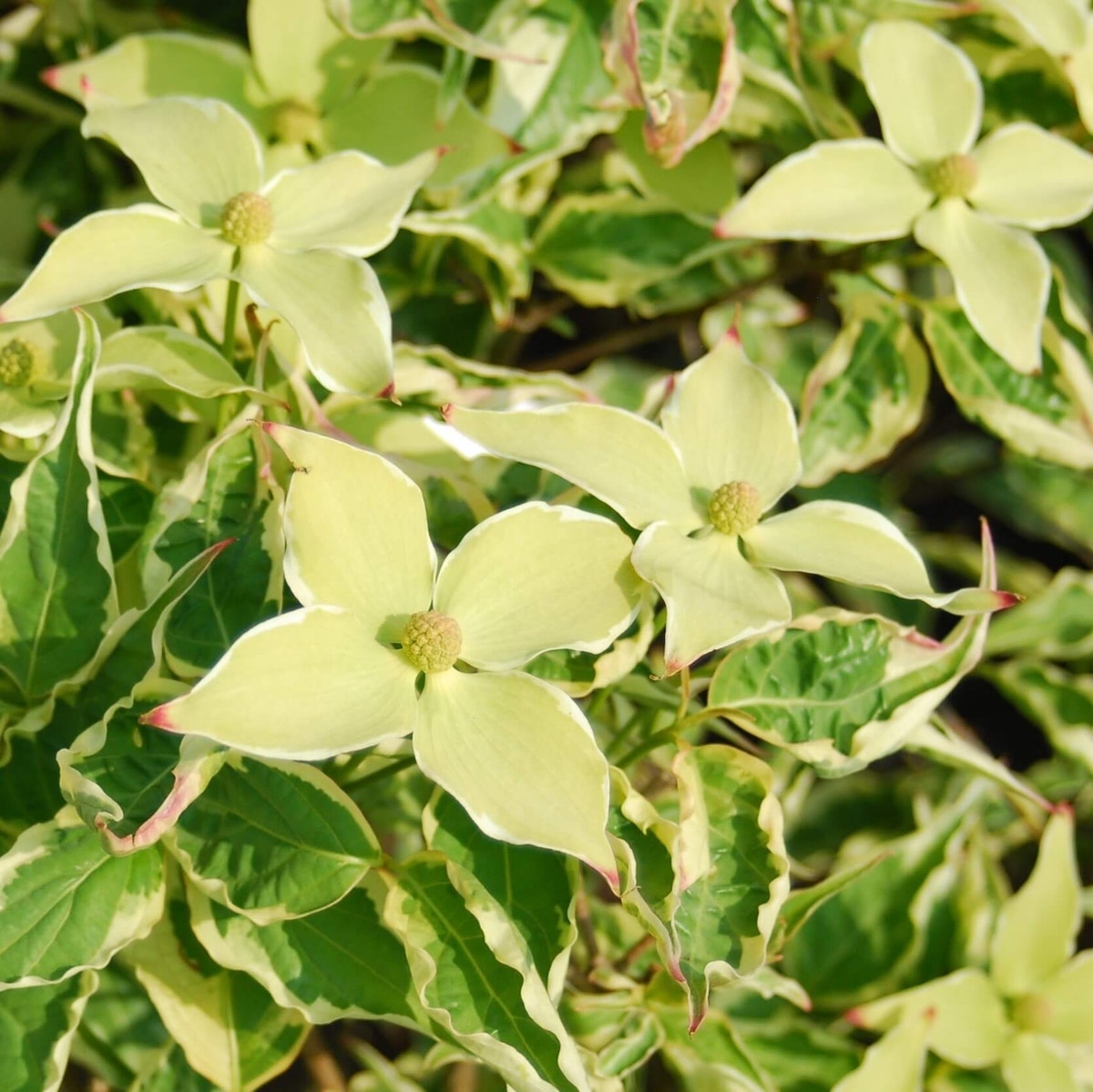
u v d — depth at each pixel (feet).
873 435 2.86
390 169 2.59
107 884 2.46
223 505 2.51
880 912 2.87
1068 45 2.82
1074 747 3.00
